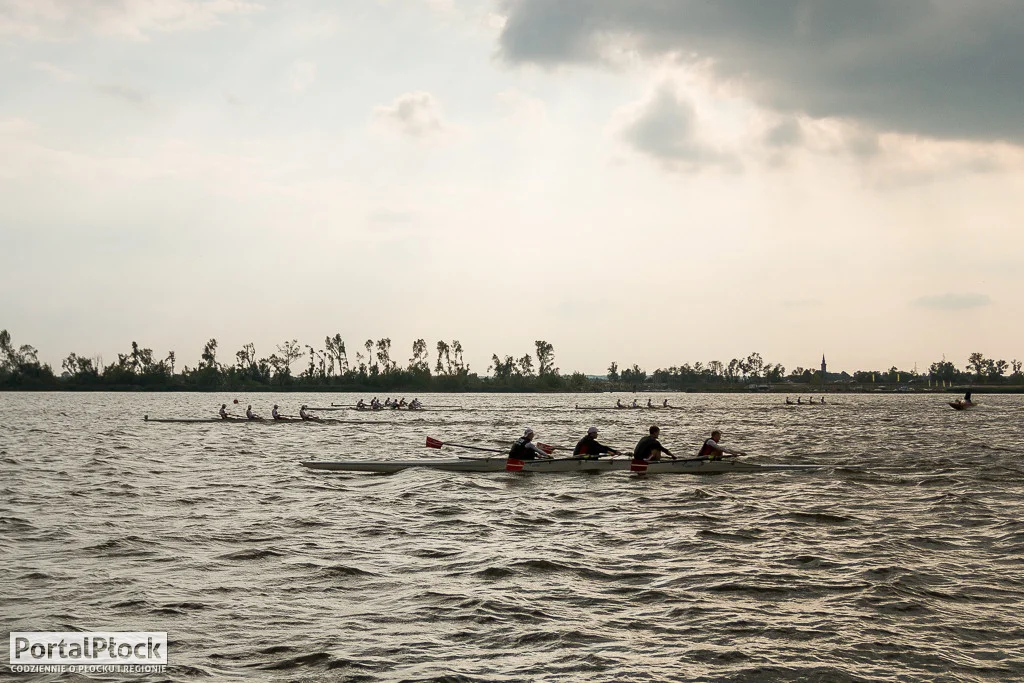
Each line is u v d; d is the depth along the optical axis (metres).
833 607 13.41
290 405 119.94
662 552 17.31
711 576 15.28
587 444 32.56
